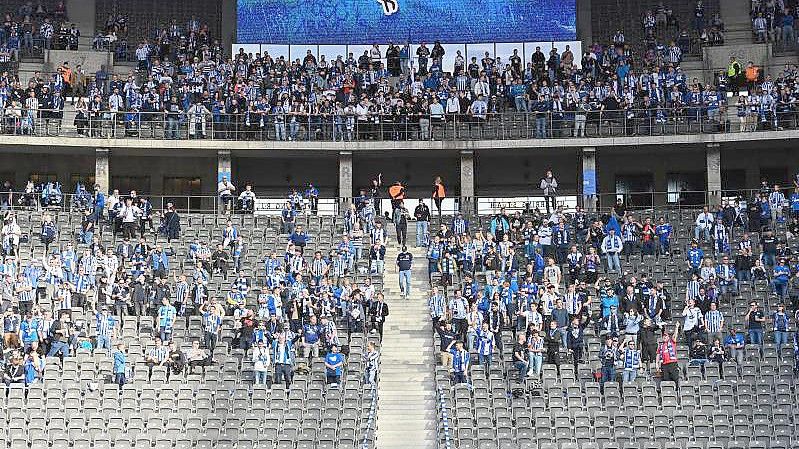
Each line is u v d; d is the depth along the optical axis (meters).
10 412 35.84
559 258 45.06
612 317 40.34
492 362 39.38
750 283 43.41
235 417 36.22
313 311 40.59
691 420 36.41
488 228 48.69
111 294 41.84
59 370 38.00
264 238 47.50
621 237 45.78
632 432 35.84
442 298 41.31
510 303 41.12
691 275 43.88
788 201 47.56
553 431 35.84
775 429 36.22
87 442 34.69
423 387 39.00
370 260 45.06
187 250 46.50
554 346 39.22
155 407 36.75
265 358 38.38
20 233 45.38
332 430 35.81
